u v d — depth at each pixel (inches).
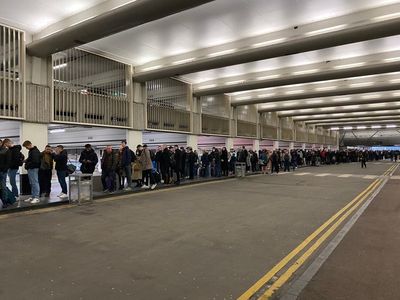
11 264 172.6
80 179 360.2
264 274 158.9
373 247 202.1
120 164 453.7
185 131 693.9
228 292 138.8
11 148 344.8
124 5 313.4
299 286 144.9
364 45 503.2
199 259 180.5
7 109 380.5
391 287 143.5
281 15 386.6
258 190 482.0
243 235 230.7
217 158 674.2
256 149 1007.0
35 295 135.8
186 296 134.9
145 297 133.9
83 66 480.4
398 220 277.9
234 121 889.5
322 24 403.2
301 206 348.2
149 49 491.8
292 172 874.8
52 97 429.7
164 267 168.2
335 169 1023.0
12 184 346.6
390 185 553.9
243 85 657.0
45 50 398.9
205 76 668.1
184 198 402.6
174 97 671.8
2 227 254.7
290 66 610.5
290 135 1295.5
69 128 693.3
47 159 385.1
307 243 211.2
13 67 388.8
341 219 282.7
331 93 775.7
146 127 585.0
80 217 291.6
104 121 508.7
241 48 460.1
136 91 570.9
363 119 1440.7
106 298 133.0
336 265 170.9
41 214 305.1
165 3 297.4
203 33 434.9
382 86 722.2
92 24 340.8
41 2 335.3
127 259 180.5
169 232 239.0
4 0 331.3
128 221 275.6
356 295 135.6
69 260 178.9
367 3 362.9
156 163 553.3
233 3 354.9
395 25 366.3
